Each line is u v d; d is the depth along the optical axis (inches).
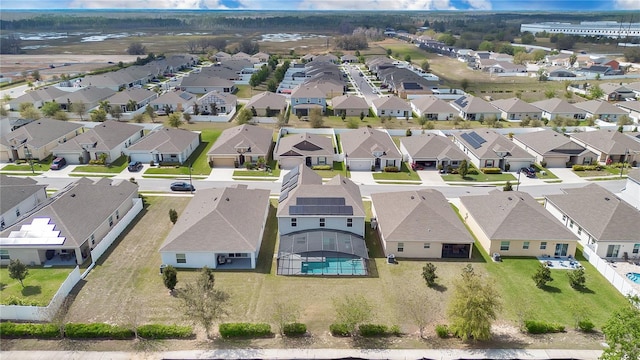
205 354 1321.4
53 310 1464.1
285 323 1421.0
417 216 1945.1
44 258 1822.1
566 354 1330.0
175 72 6737.2
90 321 1466.5
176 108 4323.3
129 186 2352.4
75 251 1809.8
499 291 1668.3
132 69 5866.1
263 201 2197.3
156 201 2431.1
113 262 1825.8
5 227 2089.1
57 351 1330.0
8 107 4264.3
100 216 2030.0
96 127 3142.2
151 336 1387.8
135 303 1562.5
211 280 1573.6
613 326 1201.4
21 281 1657.2
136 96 4485.7
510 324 1486.2
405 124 4074.8
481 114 4242.1
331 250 1833.2
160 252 1758.1
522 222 1947.6
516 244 1916.8
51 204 1935.3
